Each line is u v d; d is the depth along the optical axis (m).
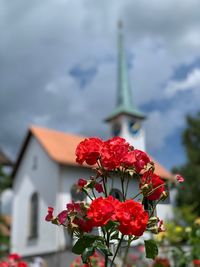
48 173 24.28
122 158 2.51
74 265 5.74
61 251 19.88
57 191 22.59
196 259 5.63
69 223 2.41
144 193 2.50
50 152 24.05
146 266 6.12
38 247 23.14
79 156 2.57
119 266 2.80
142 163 2.55
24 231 26.00
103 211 2.25
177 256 5.83
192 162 37.62
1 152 33.66
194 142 40.28
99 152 2.54
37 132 26.66
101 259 4.32
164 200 2.57
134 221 2.21
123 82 37.25
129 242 2.46
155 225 2.43
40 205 24.50
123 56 39.94
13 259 5.79
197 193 31.67
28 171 27.03
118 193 2.63
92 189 2.61
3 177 28.50
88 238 2.41
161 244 6.02
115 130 34.47
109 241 2.50
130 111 34.09
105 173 2.59
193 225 5.86
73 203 2.49
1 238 26.70
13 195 28.06
